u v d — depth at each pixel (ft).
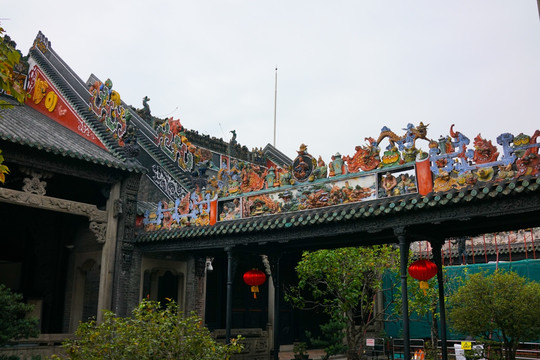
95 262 68.69
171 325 30.99
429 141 42.60
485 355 69.31
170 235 61.57
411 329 103.50
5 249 71.97
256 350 83.61
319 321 108.58
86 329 31.68
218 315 88.79
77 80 78.79
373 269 66.64
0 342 44.57
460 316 64.08
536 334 60.59
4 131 55.72
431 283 69.31
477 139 39.55
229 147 122.83
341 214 45.52
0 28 22.03
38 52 86.63
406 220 42.55
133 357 28.68
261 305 96.94
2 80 21.25
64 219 73.92
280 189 53.67
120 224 65.77
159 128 78.74
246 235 54.70
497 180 37.83
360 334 64.03
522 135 37.09
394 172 45.39
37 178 58.75
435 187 41.37
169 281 73.41
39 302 69.26
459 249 97.86
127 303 63.93
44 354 54.03
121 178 66.90
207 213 60.18
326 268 63.36
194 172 73.67
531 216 38.73
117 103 71.82
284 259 101.65
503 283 62.95
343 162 48.91
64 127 77.87
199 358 29.96
